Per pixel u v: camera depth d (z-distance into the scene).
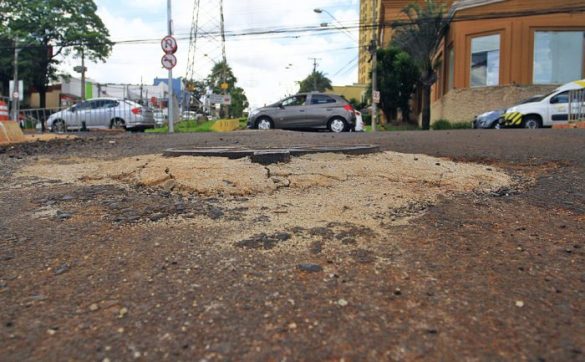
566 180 4.90
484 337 1.97
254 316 2.14
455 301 2.28
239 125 23.73
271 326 2.06
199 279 2.53
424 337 1.97
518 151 6.81
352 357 1.84
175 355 1.85
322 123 16.14
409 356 1.84
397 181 4.57
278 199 4.05
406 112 35.59
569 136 9.11
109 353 1.86
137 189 4.53
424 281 2.50
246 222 3.48
